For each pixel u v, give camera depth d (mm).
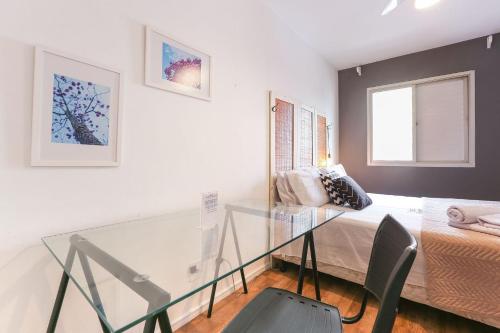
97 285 783
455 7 2322
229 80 1891
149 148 1383
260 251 1122
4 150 934
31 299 991
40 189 1017
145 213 1365
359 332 1484
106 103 1198
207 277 897
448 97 3123
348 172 3842
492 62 2857
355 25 2625
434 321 1580
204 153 1698
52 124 1033
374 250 971
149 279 857
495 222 1465
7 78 938
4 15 930
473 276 1371
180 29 1527
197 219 1444
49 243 983
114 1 1226
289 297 1097
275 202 2160
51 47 1027
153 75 1380
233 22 1922
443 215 1914
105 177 1208
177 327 1490
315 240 1963
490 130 2879
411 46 3123
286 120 2570
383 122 3588
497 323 1315
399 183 3445
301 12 2406
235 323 940
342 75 3865
